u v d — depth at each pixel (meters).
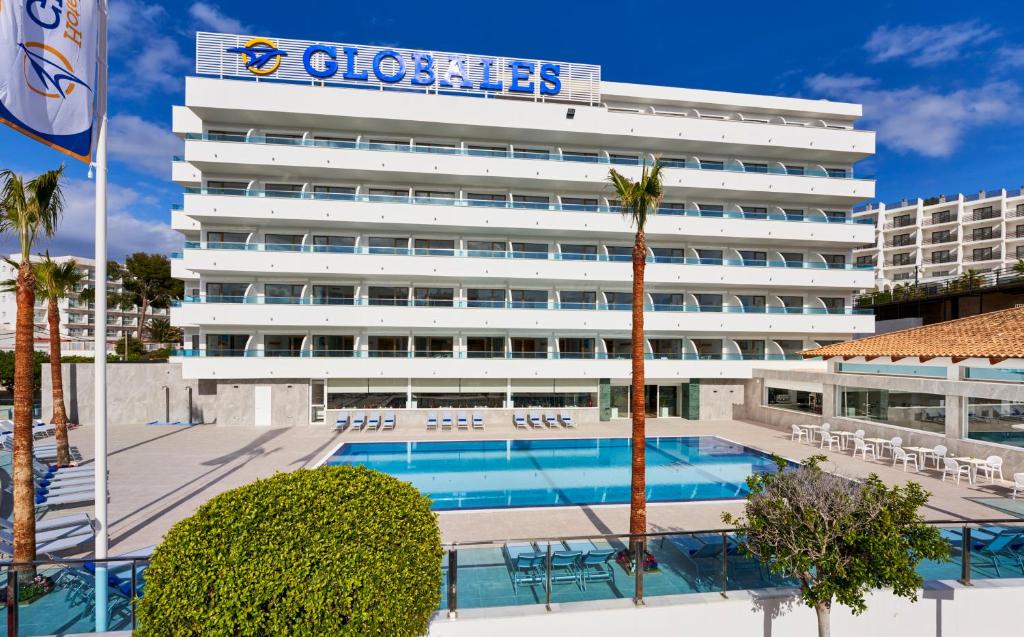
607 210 27.33
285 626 4.69
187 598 4.74
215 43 25.34
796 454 19.56
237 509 5.28
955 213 60.62
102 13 8.38
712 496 14.92
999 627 7.80
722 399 29.28
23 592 6.53
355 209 25.47
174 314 25.14
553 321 27.11
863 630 7.63
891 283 60.97
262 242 26.27
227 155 24.30
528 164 26.64
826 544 6.27
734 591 7.71
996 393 15.55
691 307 28.80
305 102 24.58
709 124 28.08
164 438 22.16
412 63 27.06
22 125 7.09
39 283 16.70
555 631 7.05
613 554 7.84
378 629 4.95
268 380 25.78
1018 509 12.47
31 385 8.88
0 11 6.88
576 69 29.19
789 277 29.02
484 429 25.34
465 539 11.06
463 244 27.94
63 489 13.48
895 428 19.12
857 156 30.06
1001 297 34.97
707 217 28.22
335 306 25.38
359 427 25.06
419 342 27.75
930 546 6.16
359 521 5.41
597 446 21.92
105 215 8.53
